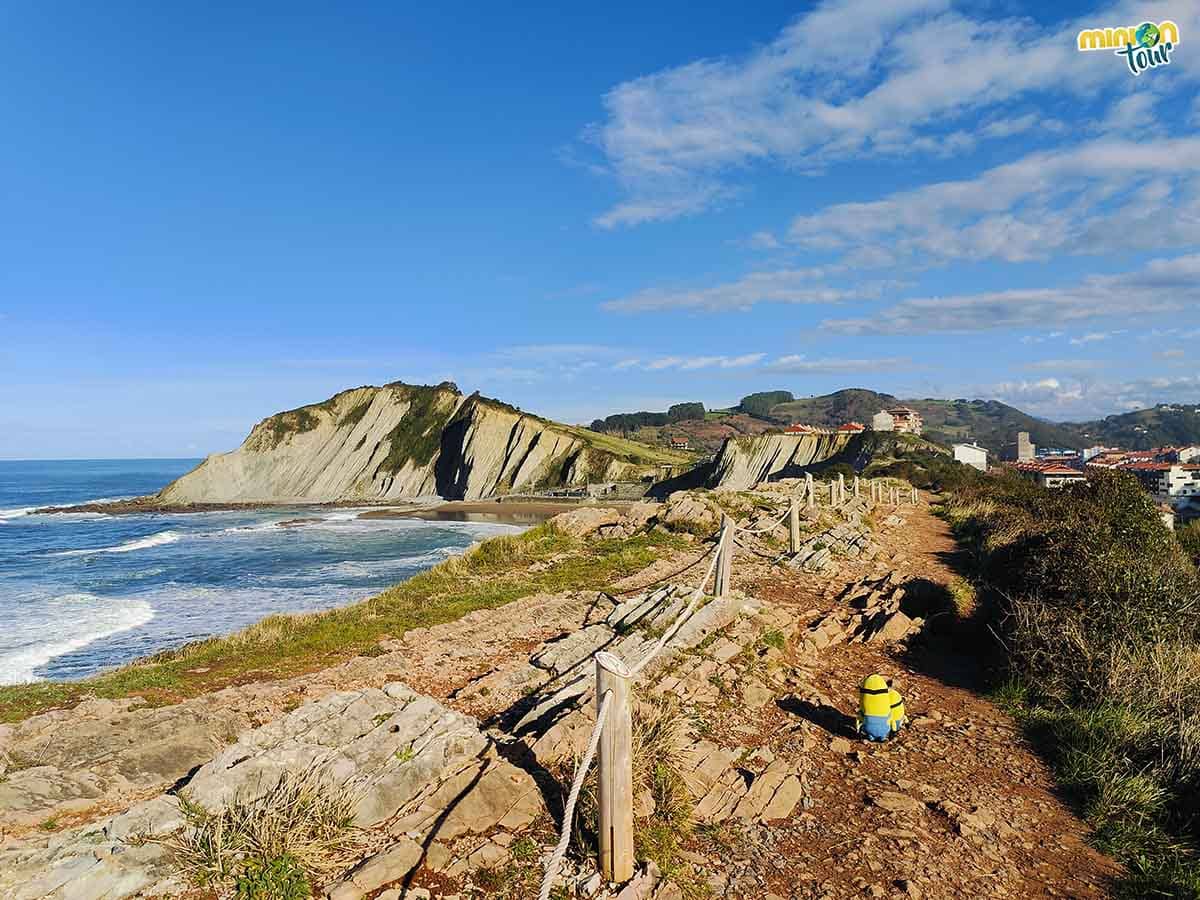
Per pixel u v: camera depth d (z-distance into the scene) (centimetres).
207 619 1823
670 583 1202
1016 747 675
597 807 446
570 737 589
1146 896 453
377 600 1208
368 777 523
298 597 2125
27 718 665
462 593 1203
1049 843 516
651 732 589
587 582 1261
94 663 1404
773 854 485
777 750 641
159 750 579
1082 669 764
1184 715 660
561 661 804
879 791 581
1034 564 1054
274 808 464
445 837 467
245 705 693
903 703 760
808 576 1374
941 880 462
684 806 518
